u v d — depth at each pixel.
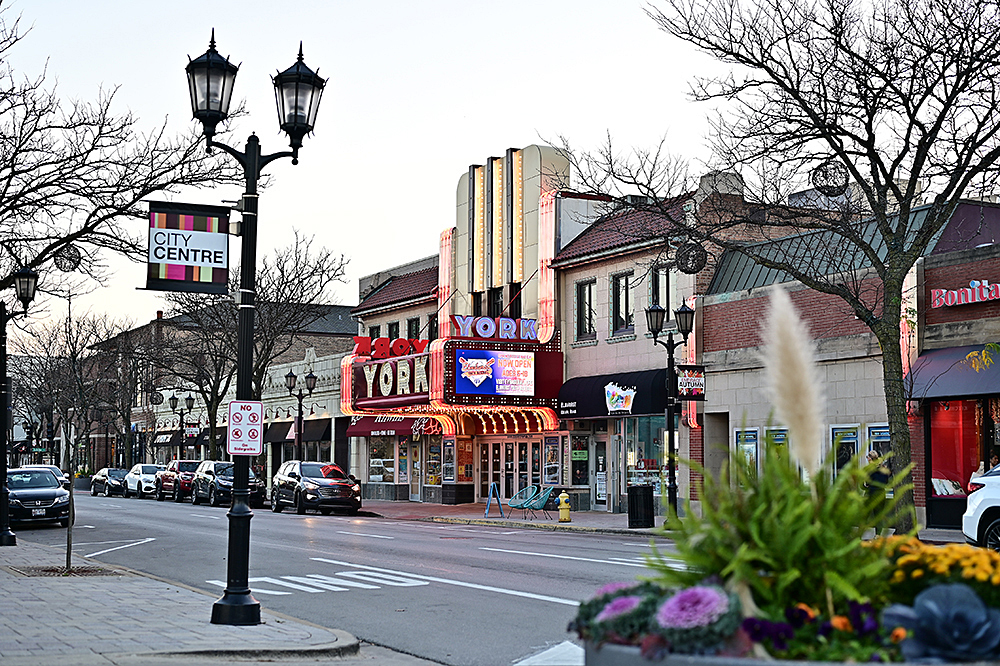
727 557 5.28
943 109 20.81
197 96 12.34
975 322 24.12
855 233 21.75
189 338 63.41
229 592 12.02
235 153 12.55
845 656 4.72
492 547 23.03
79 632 11.23
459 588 15.77
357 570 18.38
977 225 27.34
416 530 29.69
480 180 42.91
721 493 5.50
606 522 30.91
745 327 29.98
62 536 28.23
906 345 25.39
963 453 24.30
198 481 48.44
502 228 41.41
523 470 40.81
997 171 21.06
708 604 4.87
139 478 57.50
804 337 5.29
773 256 30.31
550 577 16.94
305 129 12.76
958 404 24.48
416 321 48.75
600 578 16.73
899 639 4.82
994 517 16.64
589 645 5.23
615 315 36.19
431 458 46.69
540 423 38.69
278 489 41.91
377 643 11.52
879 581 5.44
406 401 39.31
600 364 36.56
